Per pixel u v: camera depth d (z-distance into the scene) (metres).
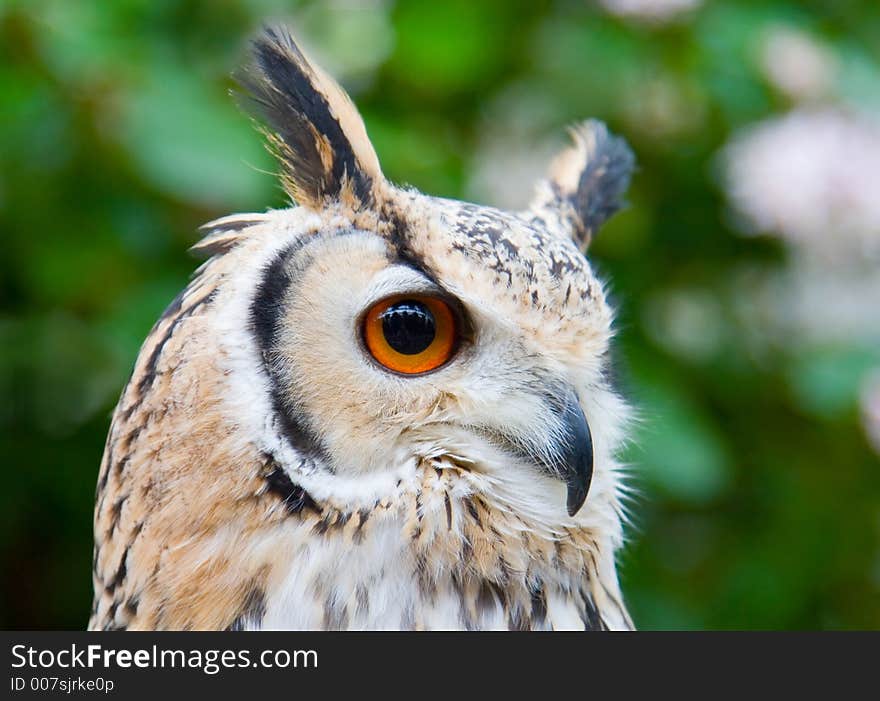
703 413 1.36
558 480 1.19
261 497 1.18
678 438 1.32
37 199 1.31
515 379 1.19
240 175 1.28
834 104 1.36
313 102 1.19
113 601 1.20
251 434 1.17
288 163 1.20
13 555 1.35
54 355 1.34
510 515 1.19
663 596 1.36
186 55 1.33
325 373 1.17
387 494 1.18
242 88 1.21
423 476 1.18
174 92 1.29
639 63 1.36
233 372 1.17
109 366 1.34
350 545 1.18
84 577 1.35
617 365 1.24
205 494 1.18
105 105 1.29
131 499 1.19
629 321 1.36
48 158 1.30
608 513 1.21
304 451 1.18
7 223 1.31
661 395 1.33
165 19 1.33
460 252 1.18
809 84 1.36
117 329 1.30
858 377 1.36
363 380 1.18
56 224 1.31
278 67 1.20
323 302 1.17
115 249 1.31
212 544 1.18
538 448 1.19
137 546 1.19
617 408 1.22
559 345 1.19
